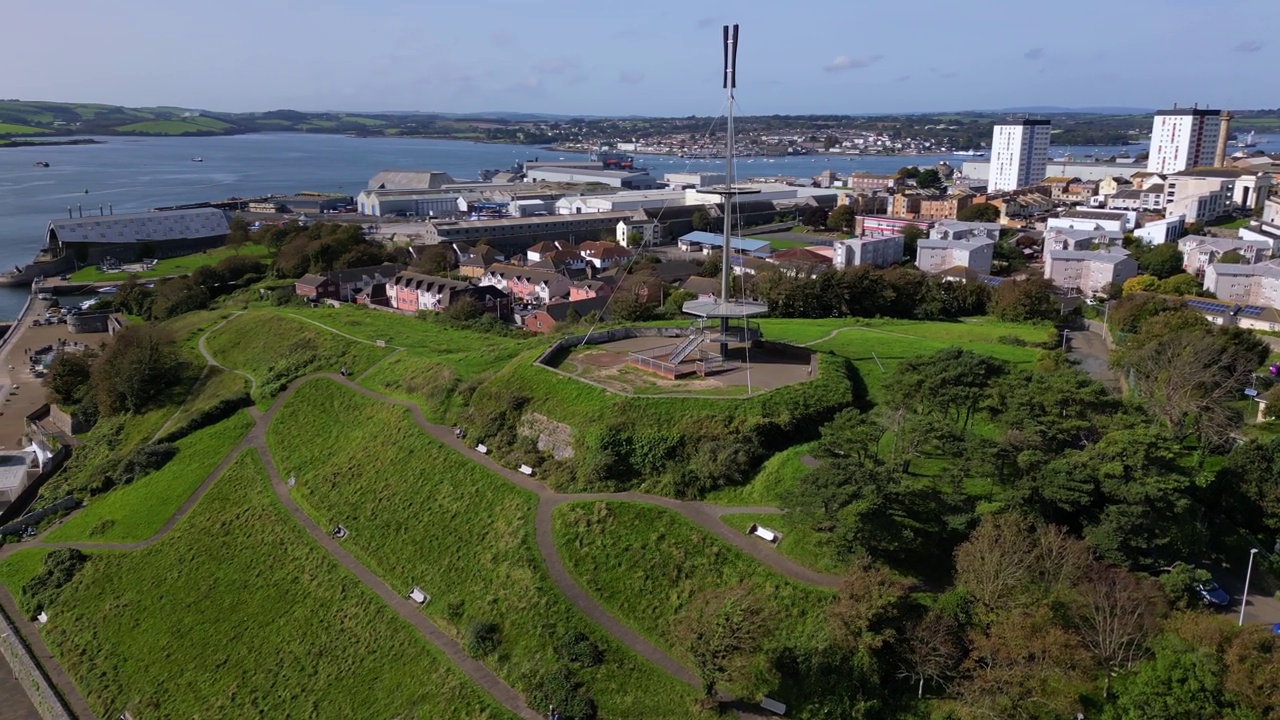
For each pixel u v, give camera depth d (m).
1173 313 117.69
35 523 103.31
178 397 133.88
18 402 153.75
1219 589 60.41
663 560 67.44
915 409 79.06
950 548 62.69
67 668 75.69
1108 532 58.88
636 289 160.25
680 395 85.00
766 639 57.06
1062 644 49.59
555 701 57.88
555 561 69.69
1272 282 157.50
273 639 72.31
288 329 149.00
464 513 79.50
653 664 59.56
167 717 67.69
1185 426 84.12
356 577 76.19
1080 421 69.31
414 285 191.88
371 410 106.81
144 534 92.56
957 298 156.38
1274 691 44.47
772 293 148.88
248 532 87.44
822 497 61.34
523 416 90.00
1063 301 161.62
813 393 86.06
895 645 54.28
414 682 63.44
